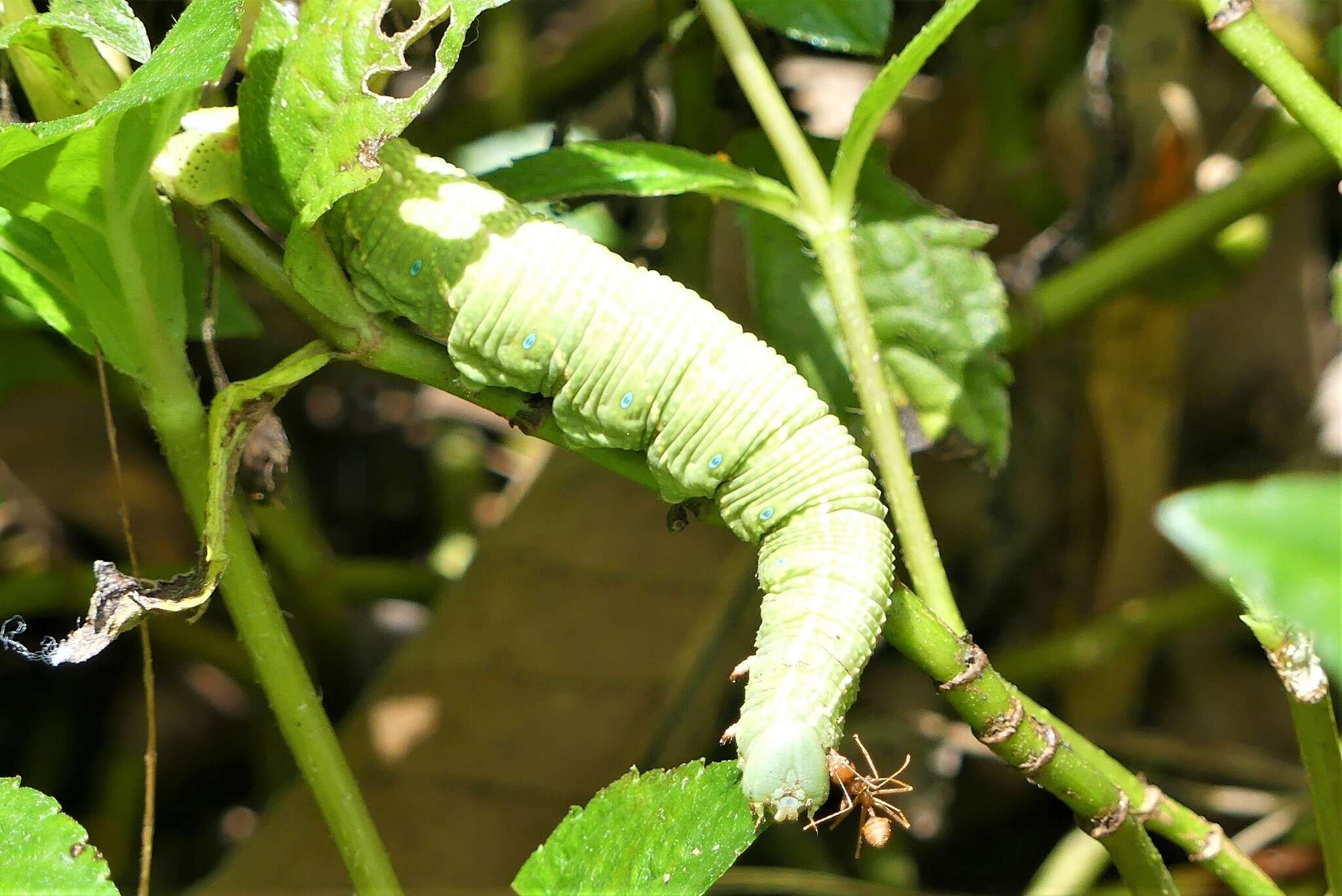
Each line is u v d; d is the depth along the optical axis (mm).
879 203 330
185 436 294
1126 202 376
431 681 362
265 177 289
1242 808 370
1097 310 361
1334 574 188
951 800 384
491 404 298
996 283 329
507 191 303
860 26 319
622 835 280
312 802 353
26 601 377
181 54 272
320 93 284
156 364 292
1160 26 373
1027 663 381
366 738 358
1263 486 195
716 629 362
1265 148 380
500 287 291
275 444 301
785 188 302
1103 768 296
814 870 374
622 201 351
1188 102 370
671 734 355
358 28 283
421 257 292
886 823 294
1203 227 352
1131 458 389
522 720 358
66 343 363
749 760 280
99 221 286
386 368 296
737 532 295
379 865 297
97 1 276
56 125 271
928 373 329
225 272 337
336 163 282
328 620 385
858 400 331
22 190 283
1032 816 387
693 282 345
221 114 294
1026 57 387
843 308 300
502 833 350
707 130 341
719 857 278
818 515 290
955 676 287
